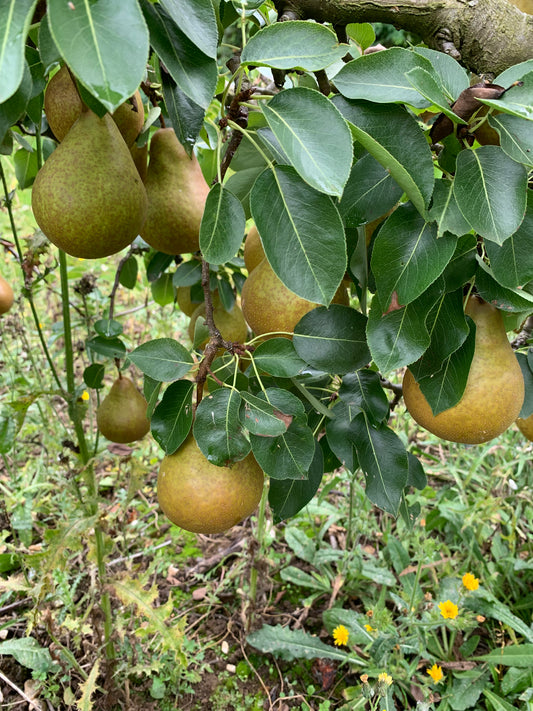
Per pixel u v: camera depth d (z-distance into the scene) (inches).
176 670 26.3
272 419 13.0
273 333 14.4
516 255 11.9
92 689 22.5
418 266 11.7
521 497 32.6
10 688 26.2
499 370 13.7
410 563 31.3
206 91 10.0
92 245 12.6
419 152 11.1
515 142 10.7
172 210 16.2
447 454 40.2
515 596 30.6
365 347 14.6
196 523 14.1
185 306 24.9
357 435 16.4
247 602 28.8
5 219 61.2
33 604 28.5
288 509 17.6
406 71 11.2
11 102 11.3
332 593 30.6
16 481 34.3
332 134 10.1
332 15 13.1
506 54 13.3
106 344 21.9
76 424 22.4
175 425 13.9
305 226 11.3
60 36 7.2
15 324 37.9
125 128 14.2
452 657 27.8
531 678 26.0
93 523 21.4
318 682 27.8
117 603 29.3
